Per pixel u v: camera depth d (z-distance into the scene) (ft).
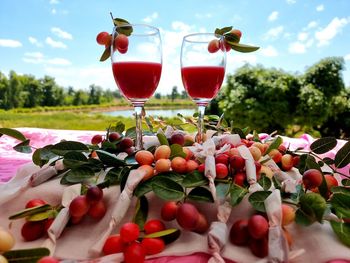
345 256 0.64
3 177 1.22
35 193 0.86
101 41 1.15
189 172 0.86
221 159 0.84
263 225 0.65
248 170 0.80
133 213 0.78
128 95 1.16
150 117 1.52
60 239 0.74
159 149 0.89
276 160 1.02
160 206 0.80
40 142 2.06
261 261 0.64
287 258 0.62
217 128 1.39
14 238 0.69
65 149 1.00
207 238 0.68
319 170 0.89
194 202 0.79
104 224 0.77
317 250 0.66
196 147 1.00
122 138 1.14
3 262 0.58
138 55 1.11
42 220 0.75
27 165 1.02
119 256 0.66
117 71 1.12
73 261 0.66
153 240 0.68
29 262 0.60
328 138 1.04
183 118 1.54
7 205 0.85
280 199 0.69
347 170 1.25
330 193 0.83
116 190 0.83
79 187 0.82
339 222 0.70
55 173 0.93
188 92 1.34
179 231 0.73
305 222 0.69
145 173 0.80
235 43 1.28
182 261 0.67
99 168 0.92
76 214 0.73
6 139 2.06
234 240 0.69
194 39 1.30
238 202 0.74
